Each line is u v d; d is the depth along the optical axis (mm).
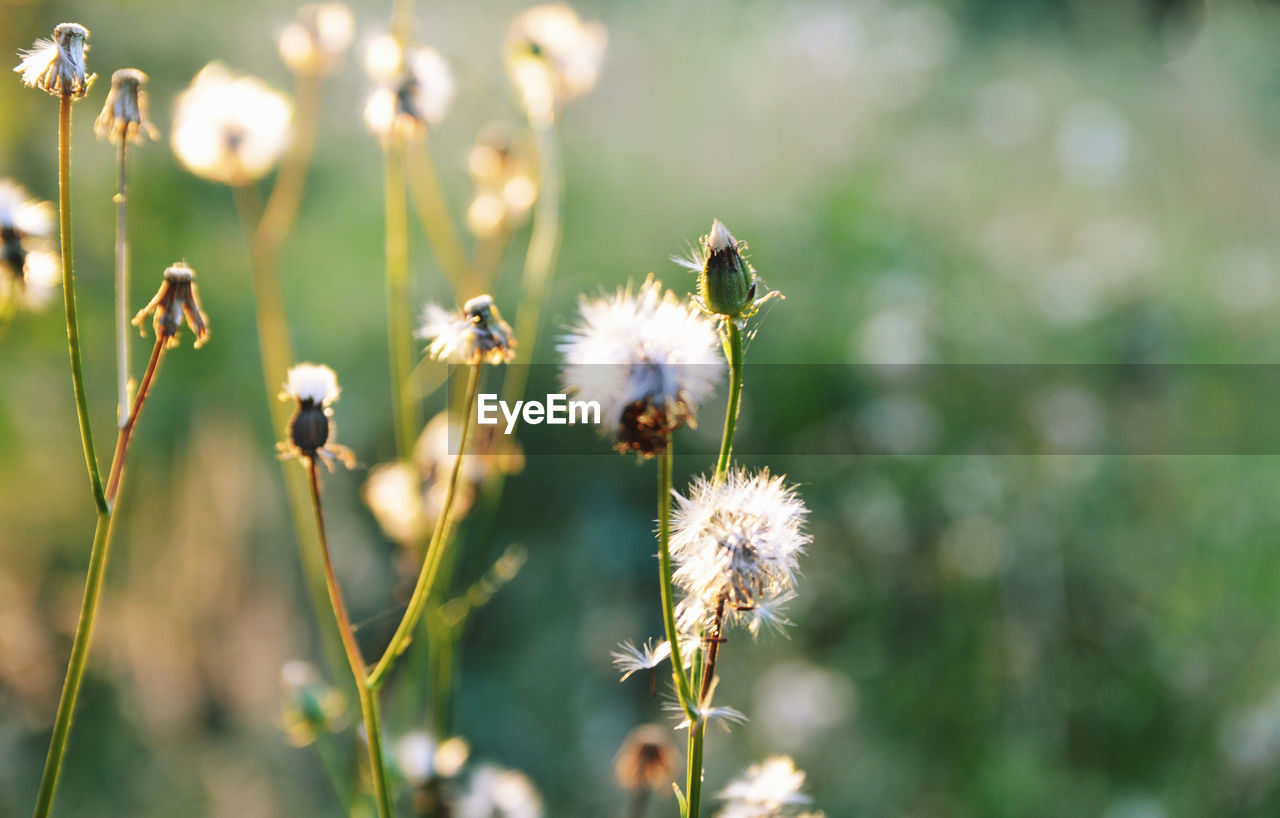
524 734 713
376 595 720
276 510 733
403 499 484
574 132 1219
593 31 529
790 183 1187
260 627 688
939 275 1098
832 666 766
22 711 646
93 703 655
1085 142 1348
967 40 1774
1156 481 882
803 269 1064
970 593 789
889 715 746
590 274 962
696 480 303
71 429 752
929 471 864
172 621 672
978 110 1452
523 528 807
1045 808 688
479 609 769
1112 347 1031
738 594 295
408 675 507
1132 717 734
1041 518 829
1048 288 1098
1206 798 684
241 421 774
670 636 290
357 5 1168
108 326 831
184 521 703
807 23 1494
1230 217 1329
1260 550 823
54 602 677
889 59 1510
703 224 1081
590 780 694
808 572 807
